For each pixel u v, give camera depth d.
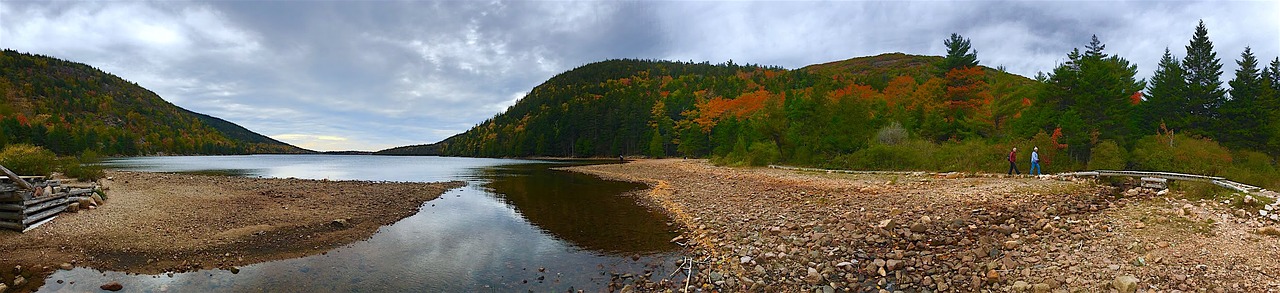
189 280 8.76
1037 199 14.06
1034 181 18.42
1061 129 26.58
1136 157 24.31
